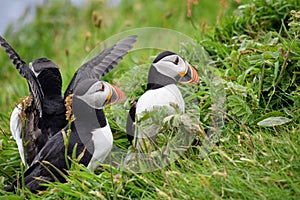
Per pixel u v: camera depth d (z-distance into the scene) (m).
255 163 8.58
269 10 12.07
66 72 13.57
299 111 9.73
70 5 18.86
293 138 8.96
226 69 10.86
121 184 8.74
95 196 8.78
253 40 11.25
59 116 9.91
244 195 8.02
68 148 9.41
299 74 10.28
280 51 10.23
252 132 9.45
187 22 15.80
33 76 9.80
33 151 9.92
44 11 18.64
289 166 8.34
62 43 17.39
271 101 10.24
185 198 8.14
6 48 9.66
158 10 17.73
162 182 8.77
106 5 18.55
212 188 8.23
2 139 10.86
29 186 9.35
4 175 10.25
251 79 10.55
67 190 8.95
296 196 7.93
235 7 14.34
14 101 13.69
